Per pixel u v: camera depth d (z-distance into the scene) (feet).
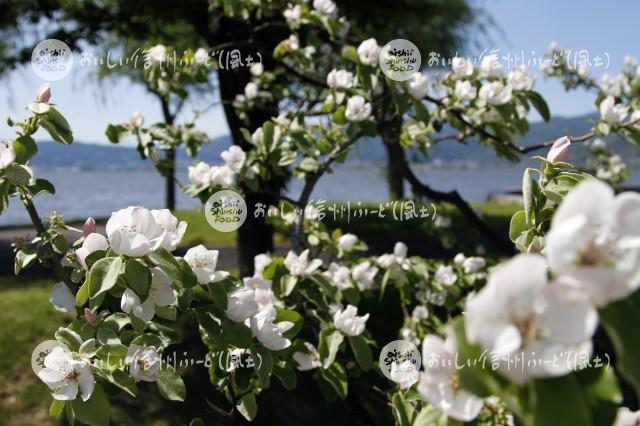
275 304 6.52
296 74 12.38
